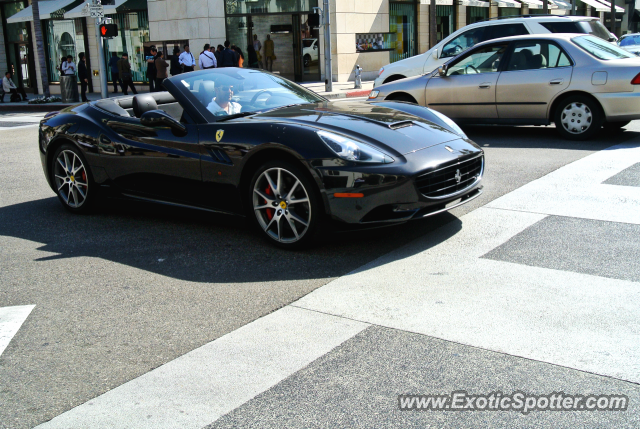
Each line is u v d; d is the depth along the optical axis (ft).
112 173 17.51
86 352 9.89
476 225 15.31
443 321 10.27
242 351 9.64
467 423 7.56
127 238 16.07
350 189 13.07
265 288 12.15
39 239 16.35
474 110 28.50
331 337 9.93
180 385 8.76
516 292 11.27
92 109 18.54
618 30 131.54
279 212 14.29
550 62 26.61
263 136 14.21
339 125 14.52
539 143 26.25
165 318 10.99
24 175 25.73
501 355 9.09
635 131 28.14
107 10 80.64
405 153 13.73
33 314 11.44
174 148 15.85
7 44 96.32
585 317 10.15
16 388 8.93
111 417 8.09
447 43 38.47
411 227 15.51
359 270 12.82
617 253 12.91
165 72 66.23
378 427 7.57
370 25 80.28
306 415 7.89
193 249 14.87
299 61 78.74
